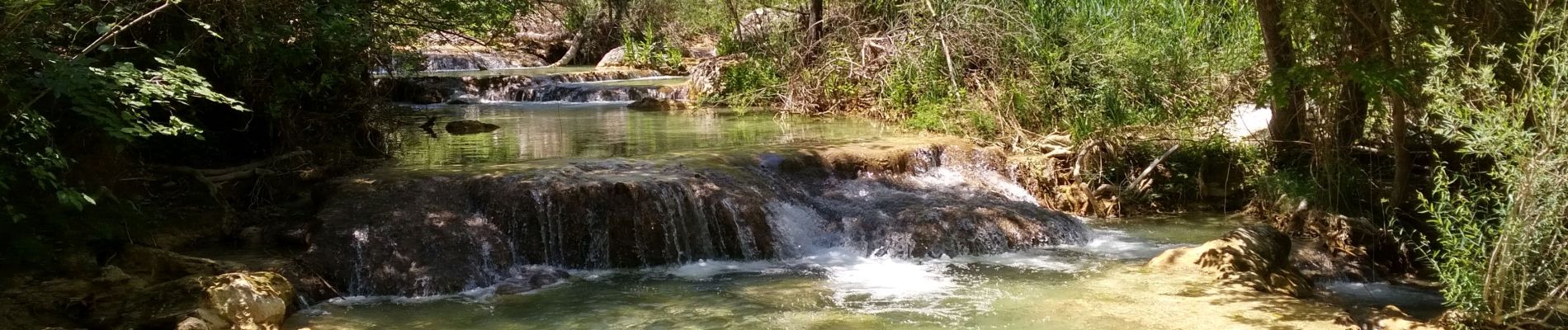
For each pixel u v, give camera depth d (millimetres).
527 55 31750
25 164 6863
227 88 10273
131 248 7984
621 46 31344
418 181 9875
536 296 8516
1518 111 6691
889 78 16312
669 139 13812
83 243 8062
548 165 10656
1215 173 12680
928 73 15797
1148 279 8852
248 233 9086
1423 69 8797
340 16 9984
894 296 8445
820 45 18469
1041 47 14969
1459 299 7512
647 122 16266
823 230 10453
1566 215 6617
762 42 19344
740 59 20312
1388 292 9258
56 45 8312
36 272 7520
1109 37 14688
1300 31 9805
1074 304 8047
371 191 9648
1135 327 7363
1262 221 11562
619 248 9547
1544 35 7641
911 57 15688
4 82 6930
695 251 9805
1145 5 15141
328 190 9773
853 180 11930
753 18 24375
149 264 7883
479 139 13805
